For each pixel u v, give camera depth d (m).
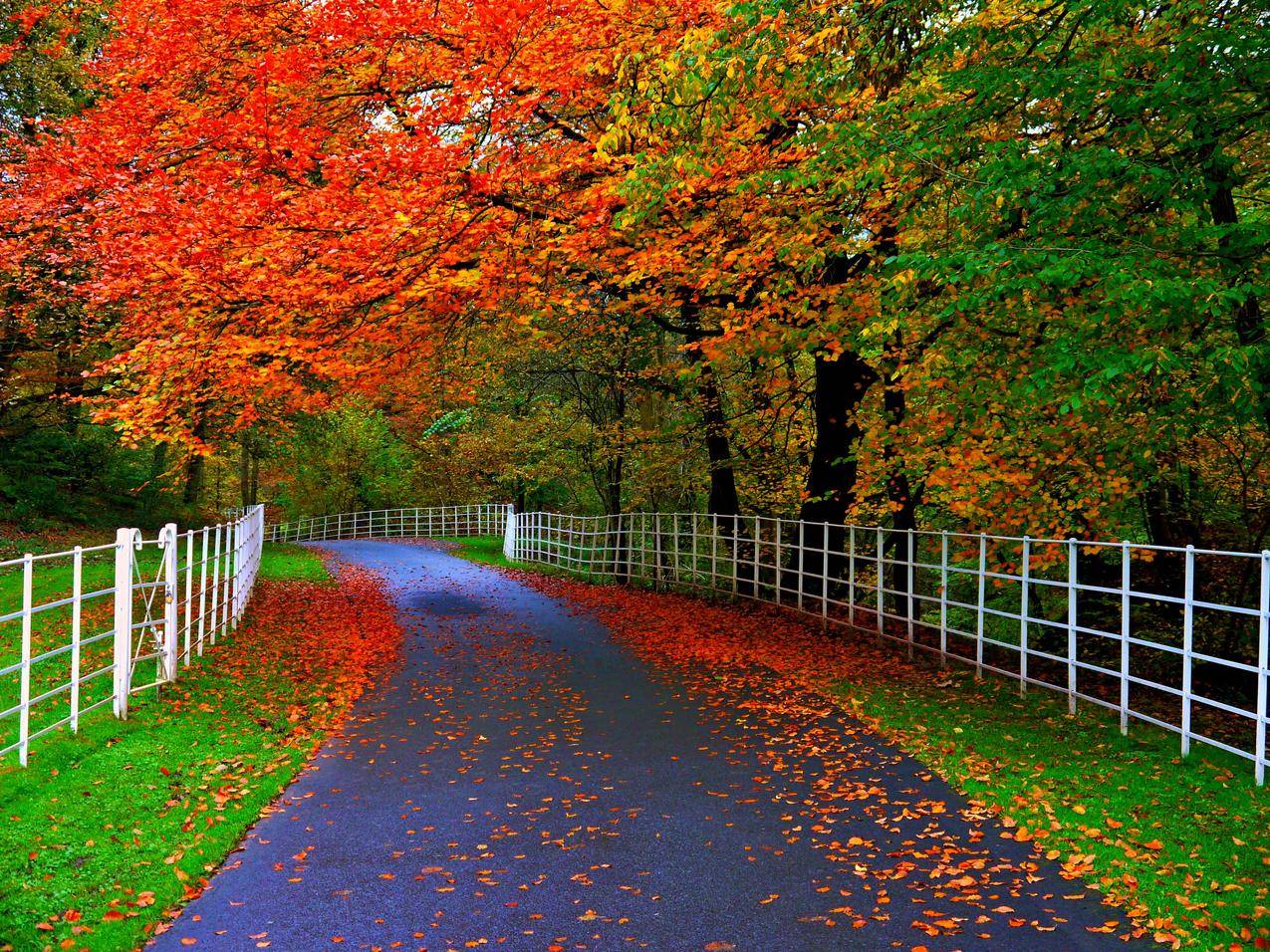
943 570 10.41
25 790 5.72
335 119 11.70
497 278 10.70
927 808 5.87
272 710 8.80
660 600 17.56
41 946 4.00
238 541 13.66
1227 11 7.44
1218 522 12.41
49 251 13.91
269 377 10.94
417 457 45.59
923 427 10.29
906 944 4.07
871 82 10.19
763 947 4.07
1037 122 8.68
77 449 25.03
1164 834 5.12
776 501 20.61
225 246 10.25
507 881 4.82
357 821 5.82
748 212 10.45
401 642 13.09
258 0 11.32
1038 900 4.48
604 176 10.38
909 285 7.72
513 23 9.48
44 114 19.55
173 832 5.41
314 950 4.09
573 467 26.91
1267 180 9.20
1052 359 7.45
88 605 13.75
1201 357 7.91
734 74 7.69
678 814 5.86
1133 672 11.30
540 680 10.33
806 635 12.95
